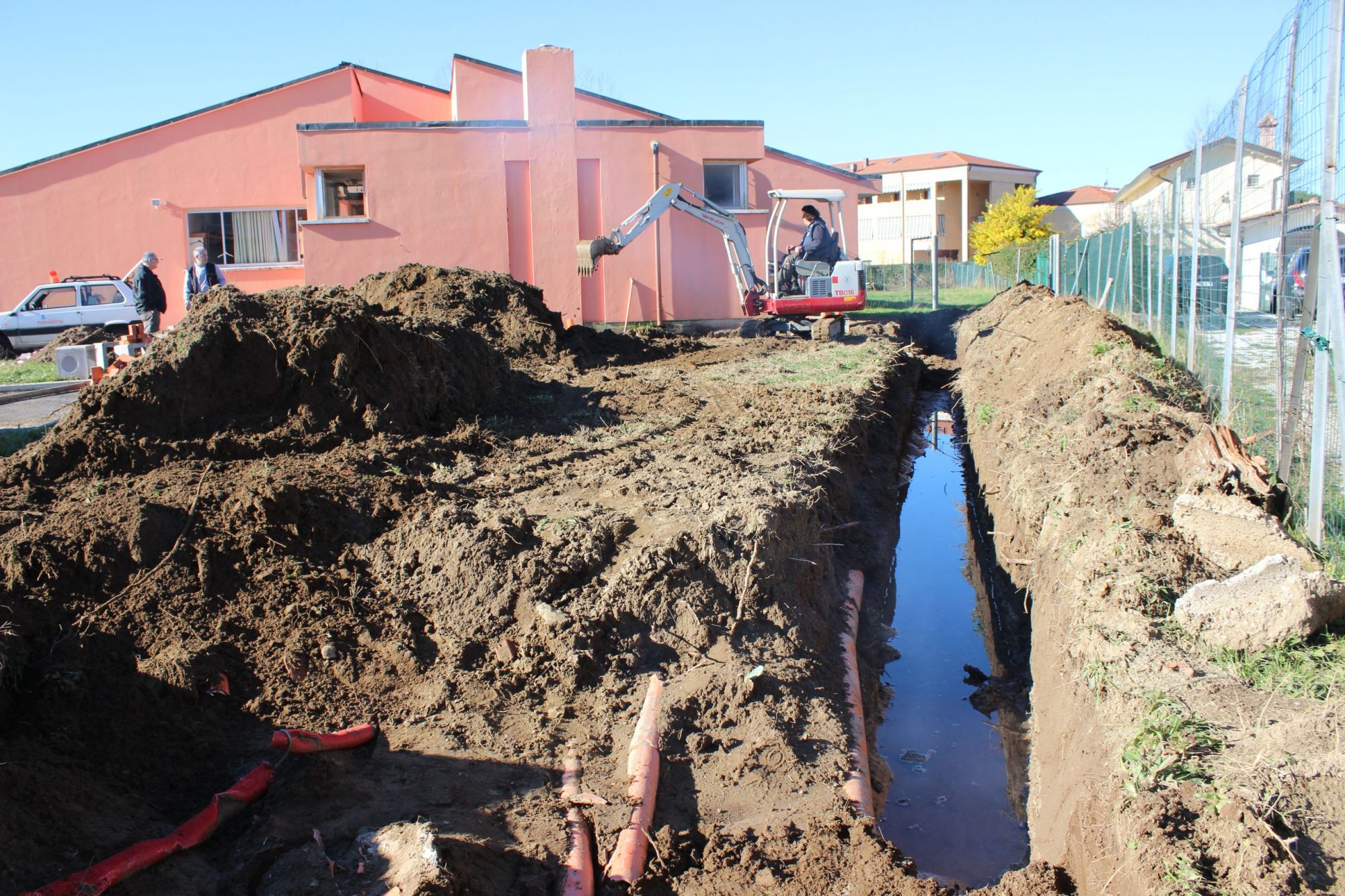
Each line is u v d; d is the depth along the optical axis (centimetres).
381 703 529
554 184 2048
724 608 620
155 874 376
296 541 611
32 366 1778
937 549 987
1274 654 465
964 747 635
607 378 1267
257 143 2217
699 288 2148
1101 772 427
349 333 798
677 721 538
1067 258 2550
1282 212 667
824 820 473
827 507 813
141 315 1366
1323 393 572
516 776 480
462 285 1452
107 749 446
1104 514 654
